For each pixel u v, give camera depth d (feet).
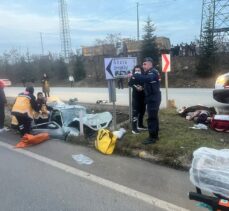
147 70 22.72
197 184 11.84
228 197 11.22
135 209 14.66
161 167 19.63
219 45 105.60
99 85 117.80
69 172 19.48
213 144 22.03
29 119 28.68
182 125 28.09
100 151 22.99
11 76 186.29
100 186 17.26
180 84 93.09
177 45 112.78
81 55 148.05
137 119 26.09
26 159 22.43
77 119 28.04
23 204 15.56
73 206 15.20
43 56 177.17
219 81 35.40
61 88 109.40
